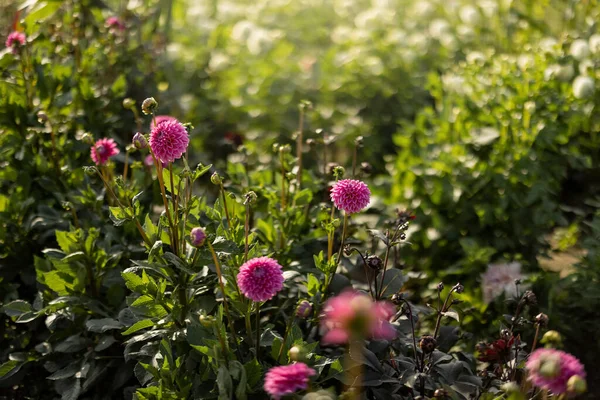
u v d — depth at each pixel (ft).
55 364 8.31
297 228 8.79
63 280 8.30
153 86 12.07
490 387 7.68
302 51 16.89
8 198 8.97
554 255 11.02
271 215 8.85
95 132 10.01
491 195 10.36
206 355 7.41
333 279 8.29
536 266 10.28
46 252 8.39
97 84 10.96
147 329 7.96
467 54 14.05
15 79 9.78
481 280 9.61
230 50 15.90
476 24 14.34
